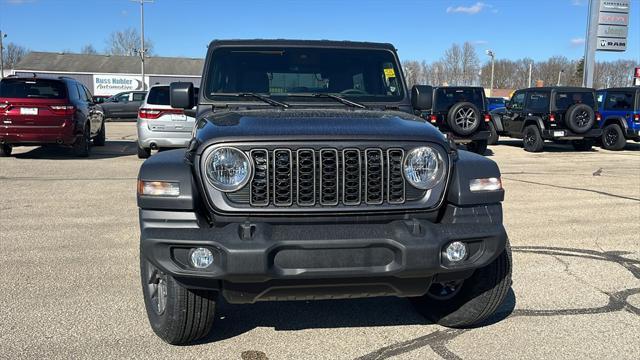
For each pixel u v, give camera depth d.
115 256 5.68
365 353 3.68
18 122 12.20
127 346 3.73
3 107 12.12
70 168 11.80
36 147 15.72
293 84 4.73
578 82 79.31
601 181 11.02
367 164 3.34
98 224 7.00
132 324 4.07
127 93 31.27
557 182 10.85
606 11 25.80
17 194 8.89
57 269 5.25
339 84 4.78
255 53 4.79
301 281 3.17
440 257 3.24
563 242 6.38
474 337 3.91
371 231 3.22
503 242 3.43
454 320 4.00
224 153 3.26
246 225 3.18
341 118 3.70
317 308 4.47
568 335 3.93
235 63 4.75
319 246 3.13
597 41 25.97
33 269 5.25
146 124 12.71
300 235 3.17
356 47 4.91
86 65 71.75
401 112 4.34
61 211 7.71
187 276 3.18
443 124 15.47
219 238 3.12
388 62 4.91
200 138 3.41
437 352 3.68
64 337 3.84
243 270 3.07
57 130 12.41
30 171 11.30
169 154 3.61
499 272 3.78
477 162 3.56
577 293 4.74
